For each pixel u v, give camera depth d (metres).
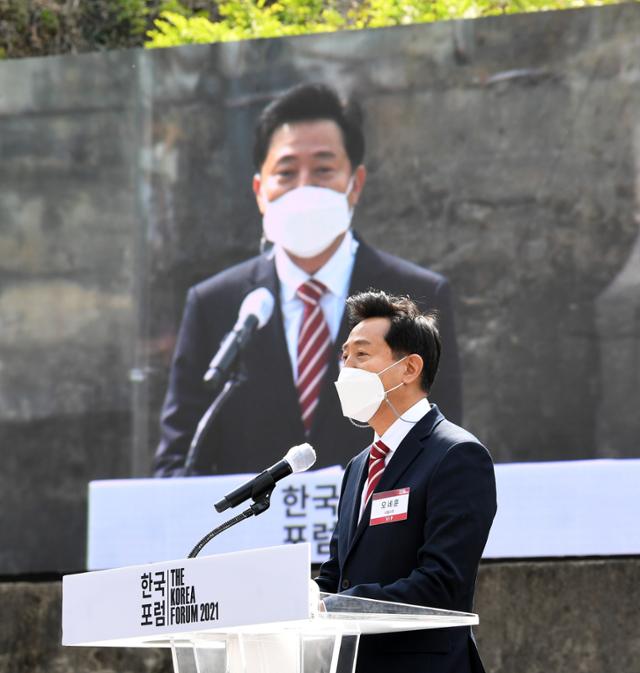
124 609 5.04
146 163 13.55
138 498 12.88
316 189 13.02
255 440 12.68
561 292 12.37
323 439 12.51
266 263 13.05
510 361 12.35
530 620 12.81
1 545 13.18
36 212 13.73
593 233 12.40
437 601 5.64
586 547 11.84
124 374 13.23
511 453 12.18
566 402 12.17
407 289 12.68
